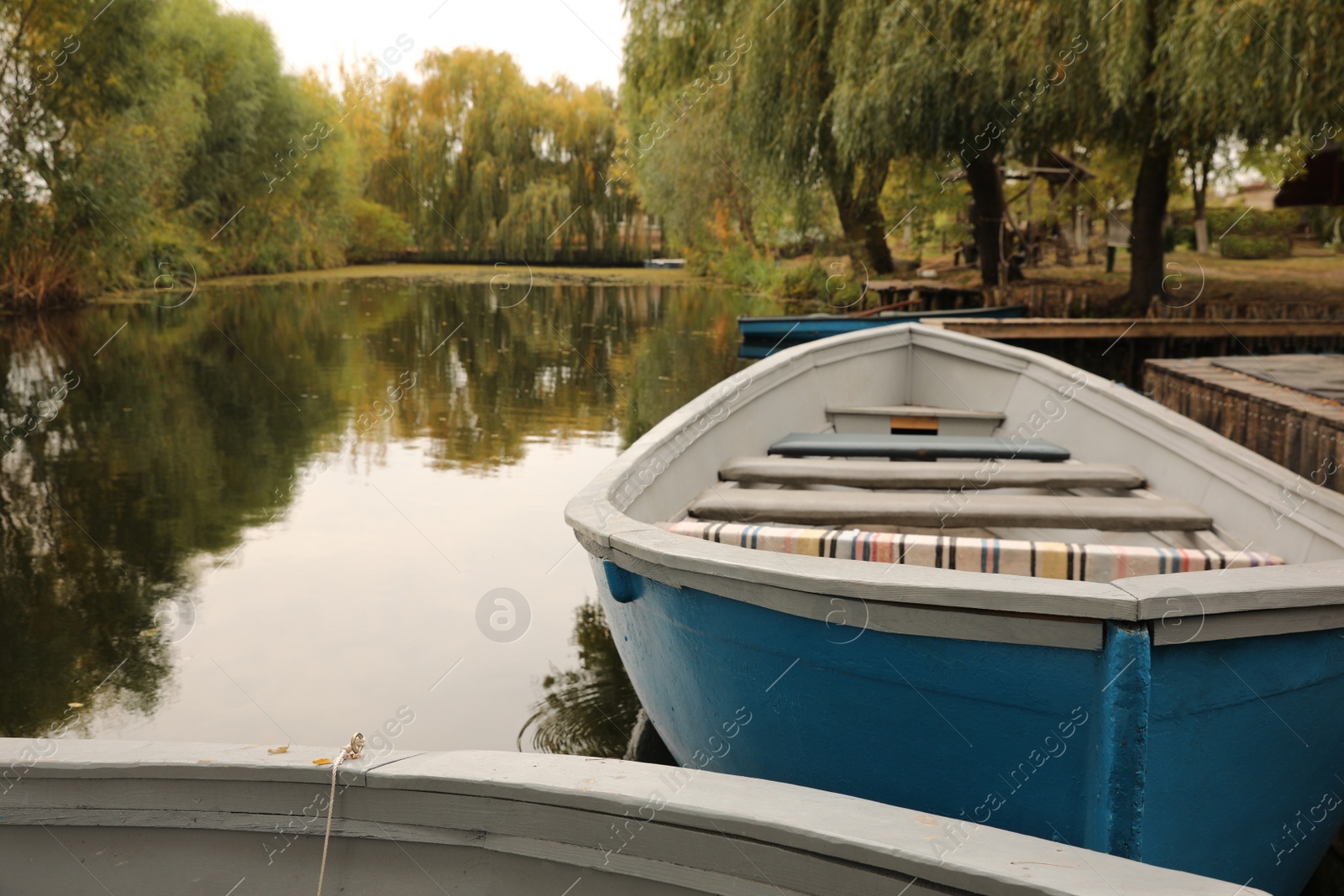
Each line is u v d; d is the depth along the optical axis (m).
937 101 10.43
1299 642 1.79
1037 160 16.28
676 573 2.10
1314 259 15.96
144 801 1.56
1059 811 1.88
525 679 3.23
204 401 8.29
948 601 1.75
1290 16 7.38
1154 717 1.73
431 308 16.78
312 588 3.95
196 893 1.60
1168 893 1.18
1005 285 14.43
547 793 1.47
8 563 4.27
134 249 16.91
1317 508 2.39
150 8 15.60
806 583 1.86
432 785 1.51
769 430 4.12
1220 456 2.93
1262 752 1.87
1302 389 4.00
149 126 16.89
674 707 2.51
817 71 12.10
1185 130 9.67
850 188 15.16
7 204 14.83
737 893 1.41
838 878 1.34
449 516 4.91
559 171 25.78
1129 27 8.58
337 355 11.02
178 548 4.44
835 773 2.12
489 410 7.84
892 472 3.37
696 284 22.81
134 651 3.41
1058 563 2.35
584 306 17.42
